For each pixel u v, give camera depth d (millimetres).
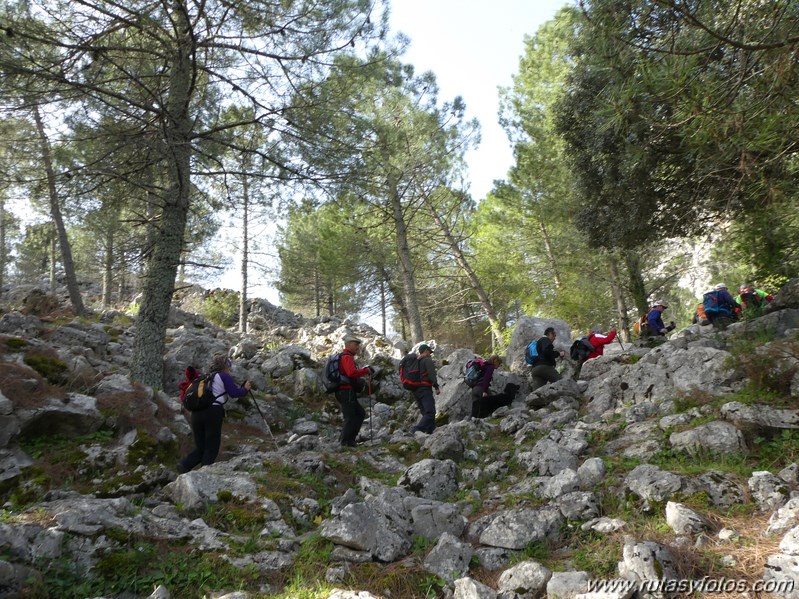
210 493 5605
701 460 5613
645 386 8375
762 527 4262
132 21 8852
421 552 4801
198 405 6676
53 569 4090
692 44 4977
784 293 8930
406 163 17344
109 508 4816
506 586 4164
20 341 7691
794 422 5672
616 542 4418
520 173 20094
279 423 9773
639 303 18734
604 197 15734
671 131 5867
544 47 20344
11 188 10133
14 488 5559
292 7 9750
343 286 25812
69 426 6613
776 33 4727
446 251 21984
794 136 5086
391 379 11852
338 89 10344
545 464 6328
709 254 19938
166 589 4090
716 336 9188
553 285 21469
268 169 11062
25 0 8398
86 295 31000
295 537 5211
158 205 10039
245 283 24547
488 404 9953
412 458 7812
